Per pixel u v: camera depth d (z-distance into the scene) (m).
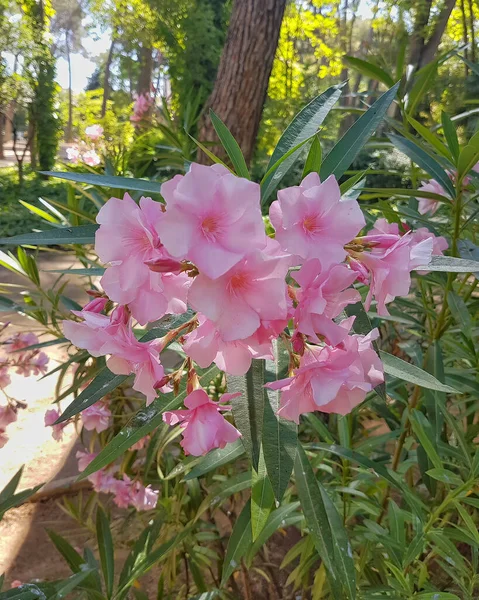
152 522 0.62
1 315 1.40
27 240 0.31
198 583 0.60
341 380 0.23
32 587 0.45
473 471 0.39
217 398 0.54
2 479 0.91
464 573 0.45
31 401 1.14
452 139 0.43
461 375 0.53
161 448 0.53
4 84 3.55
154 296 0.23
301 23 3.38
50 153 4.08
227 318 0.20
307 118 0.34
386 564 0.49
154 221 0.22
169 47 3.35
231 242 0.20
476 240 0.58
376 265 0.25
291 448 0.26
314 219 0.23
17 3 3.54
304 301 0.22
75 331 0.26
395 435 0.56
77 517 0.70
